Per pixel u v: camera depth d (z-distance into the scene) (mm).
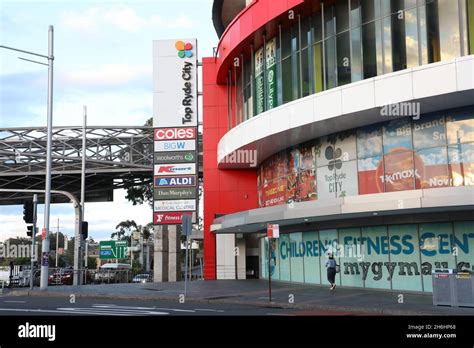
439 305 17031
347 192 25031
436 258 21641
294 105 25438
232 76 37188
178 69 38844
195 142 38094
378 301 18562
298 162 28672
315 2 25531
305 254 28453
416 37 22234
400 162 22797
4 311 15453
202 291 24531
